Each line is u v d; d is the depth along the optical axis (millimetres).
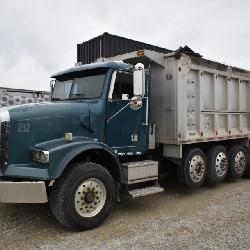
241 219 5027
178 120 6266
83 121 5094
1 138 4445
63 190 4445
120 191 5500
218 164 7270
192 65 6617
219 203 6008
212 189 7223
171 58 6336
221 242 4141
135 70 5203
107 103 5348
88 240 4293
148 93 6004
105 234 4504
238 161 7977
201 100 6934
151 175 5699
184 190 7055
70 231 4637
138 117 5836
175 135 6273
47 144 4656
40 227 4812
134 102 5707
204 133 7051
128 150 5680
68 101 5656
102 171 4805
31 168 4461
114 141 5461
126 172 5367
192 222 4930
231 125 7988
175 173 6902
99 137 5254
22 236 4469
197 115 6875
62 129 4898
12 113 4539
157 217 5219
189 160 6574
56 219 4906
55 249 4016
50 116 4805
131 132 5719
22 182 4273
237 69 8055
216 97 7410
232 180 8297
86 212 4656
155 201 6195
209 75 7230
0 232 4625
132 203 6051
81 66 5762
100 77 5473
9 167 4445
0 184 4273
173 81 6305
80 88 5695
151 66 6590
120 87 5516
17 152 4520
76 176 4512
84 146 4719
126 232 4566
